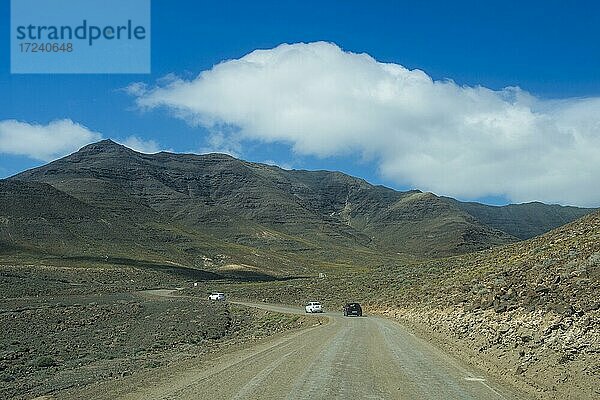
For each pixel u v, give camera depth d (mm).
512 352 21500
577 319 22922
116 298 87000
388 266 94812
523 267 38156
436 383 16125
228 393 14141
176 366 20578
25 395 17094
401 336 32062
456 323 33531
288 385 15398
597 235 37375
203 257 182500
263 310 67125
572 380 16031
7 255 128625
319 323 48219
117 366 24641
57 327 48938
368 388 15117
